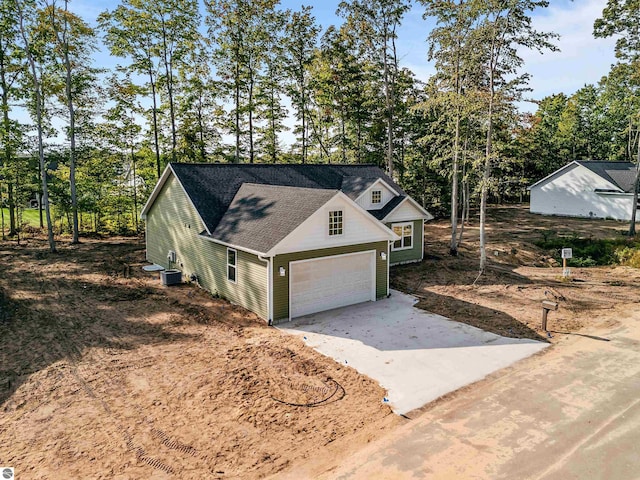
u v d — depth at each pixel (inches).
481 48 788.0
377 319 572.7
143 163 1322.6
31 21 991.0
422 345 487.2
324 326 547.2
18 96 1045.2
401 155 1604.3
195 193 722.2
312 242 573.6
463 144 1014.4
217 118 1327.5
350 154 1560.0
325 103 1408.7
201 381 400.8
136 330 528.1
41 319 558.6
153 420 338.3
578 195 1567.4
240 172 824.9
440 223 1480.1
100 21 1070.4
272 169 877.2
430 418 342.6
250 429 327.6
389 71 1273.4
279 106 1359.5
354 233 620.1
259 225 609.6
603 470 280.8
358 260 635.5
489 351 470.9
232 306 618.8
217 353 463.8
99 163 1268.5
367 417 344.5
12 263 861.8
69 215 1321.4
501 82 787.4
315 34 1284.4
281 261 551.5
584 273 841.5
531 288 725.9
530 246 1063.0
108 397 372.8
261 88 1315.2
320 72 1346.0
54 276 769.6
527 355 460.8
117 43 1105.4
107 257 941.2
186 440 313.4
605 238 1120.2
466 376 413.4
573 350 472.7
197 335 514.9
